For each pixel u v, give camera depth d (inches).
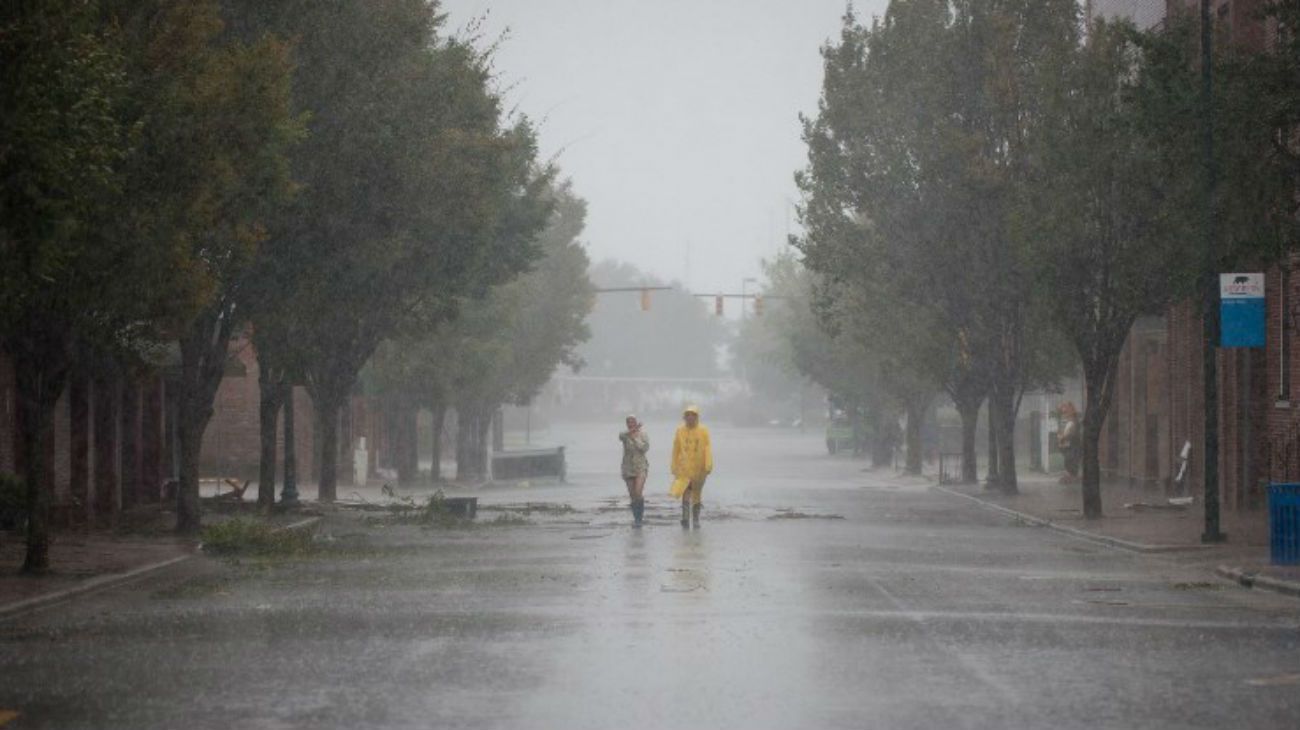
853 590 1466.5
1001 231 3193.9
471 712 824.9
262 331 2701.8
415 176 2516.0
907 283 3361.2
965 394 3991.1
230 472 4562.0
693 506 2409.0
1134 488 3747.5
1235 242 1939.0
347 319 3019.2
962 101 3282.5
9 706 852.6
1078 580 1592.0
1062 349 3321.9
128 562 1760.6
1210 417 2042.3
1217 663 998.4
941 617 1248.8
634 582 1537.9
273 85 1763.0
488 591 1456.7
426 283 2967.5
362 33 2345.0
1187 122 1925.4
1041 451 4884.4
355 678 938.1
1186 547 1969.7
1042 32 3159.5
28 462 1605.6
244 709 837.2
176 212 1619.1
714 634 1139.3
